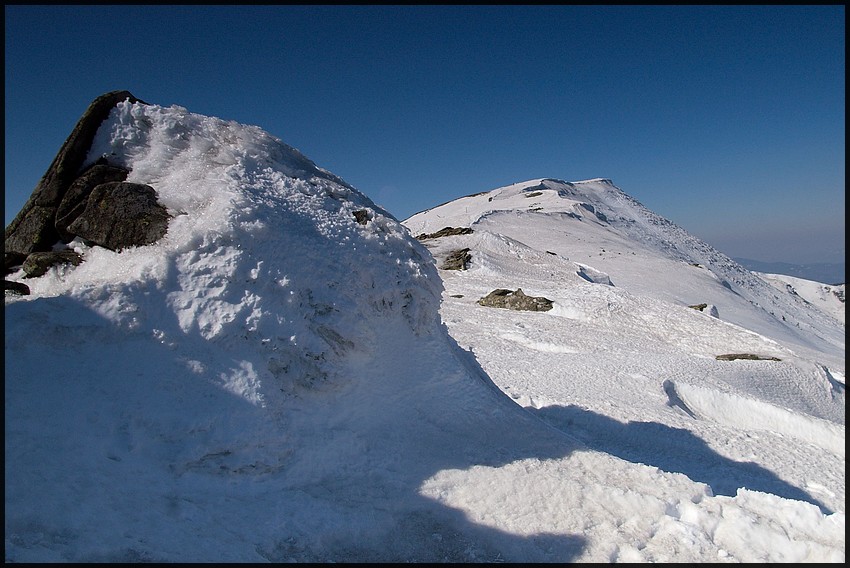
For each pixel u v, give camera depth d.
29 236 5.98
